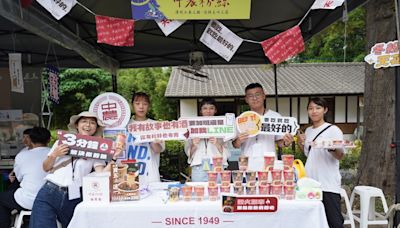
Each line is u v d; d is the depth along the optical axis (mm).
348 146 2645
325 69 16438
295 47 3270
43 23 3598
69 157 2715
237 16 3084
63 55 6457
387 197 5141
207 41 3229
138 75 17938
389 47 2727
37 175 3322
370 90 5539
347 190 5887
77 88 14250
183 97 13266
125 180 2447
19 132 5496
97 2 3955
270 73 15727
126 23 3127
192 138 2920
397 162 2879
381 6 5172
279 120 2918
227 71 16344
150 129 2867
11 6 2943
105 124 2934
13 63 4504
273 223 2352
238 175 2451
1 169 4961
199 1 3059
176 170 7070
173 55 6699
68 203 2695
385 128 5332
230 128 2898
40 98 6652
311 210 2346
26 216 3428
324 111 3023
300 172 2674
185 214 2352
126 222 2338
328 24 4168
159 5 3055
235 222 2354
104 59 5961
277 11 4348
